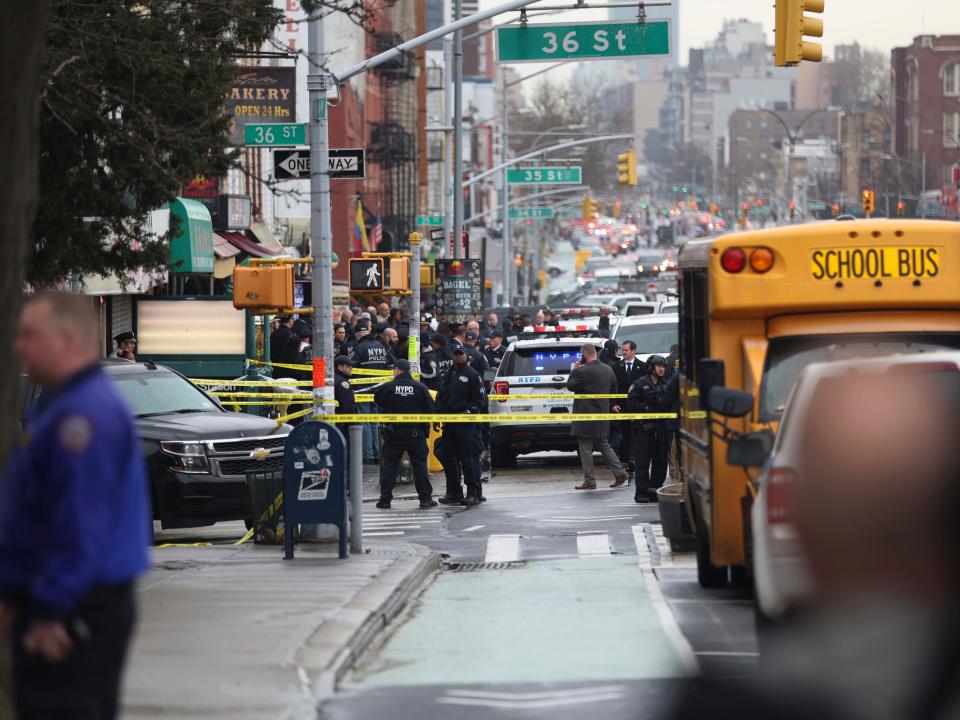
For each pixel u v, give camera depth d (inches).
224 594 1107.3
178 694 780.0
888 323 1004.6
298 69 4252.0
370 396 2177.7
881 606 629.9
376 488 2102.6
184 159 1467.8
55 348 476.7
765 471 708.0
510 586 1226.6
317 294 1467.8
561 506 1833.2
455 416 1798.7
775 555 662.5
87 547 461.1
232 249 3125.0
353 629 964.0
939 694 614.5
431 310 4591.5
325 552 1371.8
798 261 994.1
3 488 499.8
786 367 1003.9
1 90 558.9
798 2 1679.4
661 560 1347.2
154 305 2518.5
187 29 1450.5
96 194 1437.0
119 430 473.7
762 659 701.3
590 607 1093.8
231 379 2501.2
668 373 1857.8
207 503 1512.1
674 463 1827.0
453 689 810.8
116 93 1428.4
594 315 4729.3
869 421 663.8
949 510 634.8
